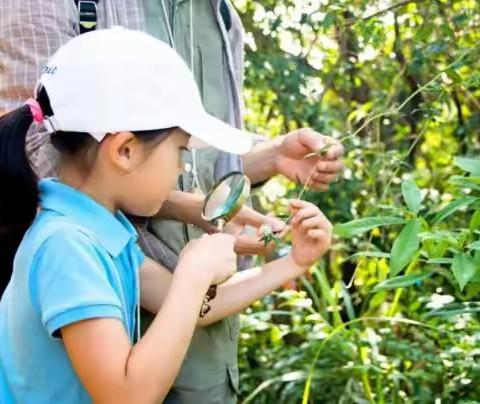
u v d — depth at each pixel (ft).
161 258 6.26
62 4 6.08
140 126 5.07
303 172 6.83
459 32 8.96
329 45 10.61
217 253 5.26
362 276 9.51
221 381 6.52
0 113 6.12
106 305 4.87
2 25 6.05
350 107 11.83
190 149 5.70
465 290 7.63
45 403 5.11
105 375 4.80
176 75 5.24
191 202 6.20
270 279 6.23
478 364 7.87
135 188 5.26
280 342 10.61
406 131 11.57
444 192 11.00
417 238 6.04
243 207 6.44
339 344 9.22
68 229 5.06
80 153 5.26
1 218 5.38
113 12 6.20
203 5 6.70
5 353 5.20
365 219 6.33
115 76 5.08
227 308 6.15
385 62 10.53
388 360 8.97
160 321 4.96
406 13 9.29
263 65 10.87
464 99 11.23
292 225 6.20
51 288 4.91
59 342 5.08
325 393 9.39
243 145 5.33
